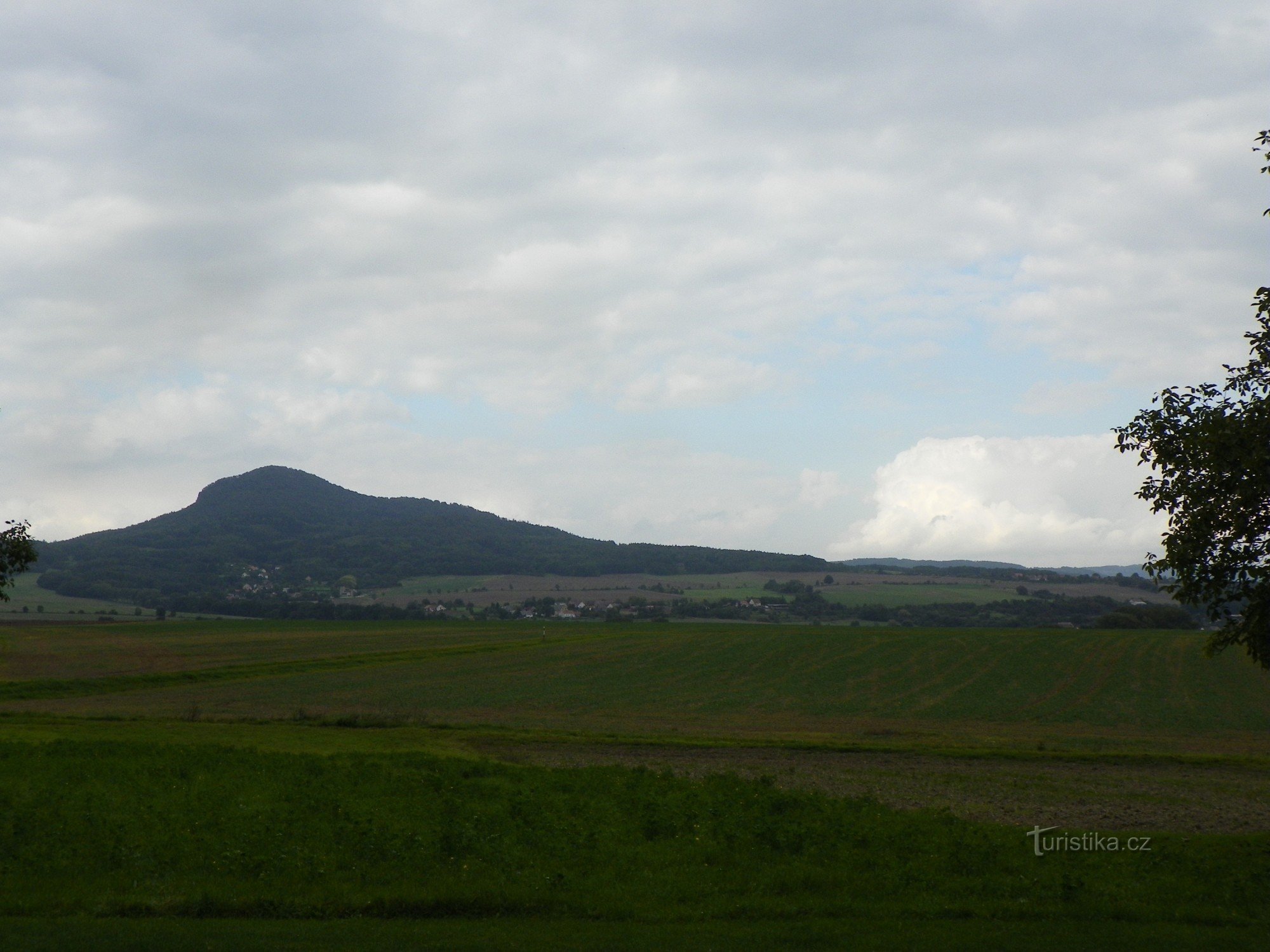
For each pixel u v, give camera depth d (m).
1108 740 49.31
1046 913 14.12
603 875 16.39
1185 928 13.29
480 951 11.72
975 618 166.88
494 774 29.27
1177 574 18.12
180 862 17.06
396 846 18.05
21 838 18.59
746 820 21.70
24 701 63.38
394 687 74.81
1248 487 16.14
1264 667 17.70
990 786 32.97
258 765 29.47
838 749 43.03
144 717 52.78
